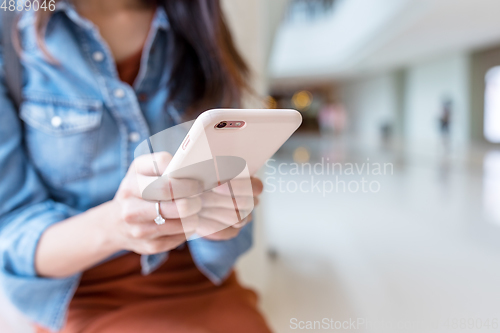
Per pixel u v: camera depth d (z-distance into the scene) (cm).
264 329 50
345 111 1413
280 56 1098
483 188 318
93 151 49
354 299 127
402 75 1041
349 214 233
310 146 801
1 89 46
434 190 312
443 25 597
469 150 652
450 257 164
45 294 44
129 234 34
